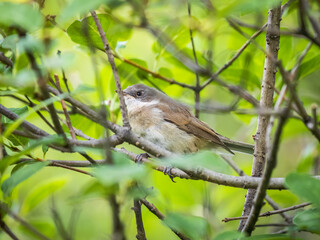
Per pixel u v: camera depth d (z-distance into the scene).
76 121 11.20
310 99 13.22
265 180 6.75
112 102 11.43
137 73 11.93
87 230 14.80
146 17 8.77
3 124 7.83
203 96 14.20
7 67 8.59
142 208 11.63
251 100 9.44
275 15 8.87
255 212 7.18
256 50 11.69
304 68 10.38
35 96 6.45
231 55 11.68
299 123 12.56
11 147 8.15
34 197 10.19
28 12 4.89
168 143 12.42
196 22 8.21
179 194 12.23
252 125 12.56
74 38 9.52
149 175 6.07
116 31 9.67
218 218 12.39
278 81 10.92
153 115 12.52
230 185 8.52
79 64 13.00
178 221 5.71
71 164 8.35
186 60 8.56
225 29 12.18
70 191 15.23
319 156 12.58
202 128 12.45
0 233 10.43
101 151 6.15
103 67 12.32
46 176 16.02
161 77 10.92
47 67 5.09
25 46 5.23
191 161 4.91
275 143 6.25
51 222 10.28
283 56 11.58
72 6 4.85
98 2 4.87
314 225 6.62
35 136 7.03
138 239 8.01
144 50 15.23
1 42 8.33
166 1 8.62
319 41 8.46
